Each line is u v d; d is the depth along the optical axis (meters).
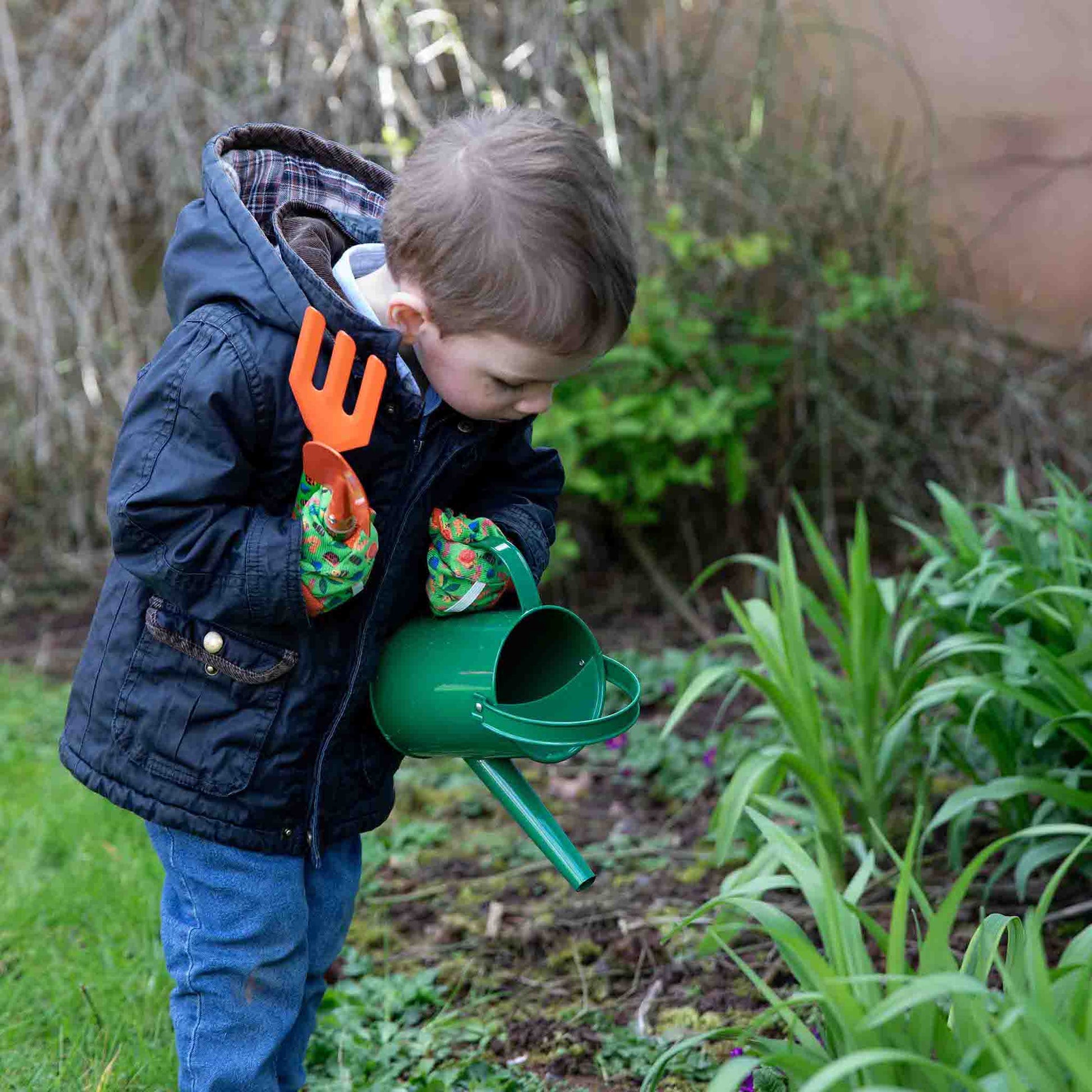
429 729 1.85
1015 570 2.70
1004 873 2.88
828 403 5.30
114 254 5.18
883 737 2.83
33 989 2.52
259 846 1.84
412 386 1.78
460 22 5.34
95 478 5.54
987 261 6.08
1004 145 6.25
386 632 1.92
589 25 5.36
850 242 5.52
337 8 5.19
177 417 1.73
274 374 1.75
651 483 4.90
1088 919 2.69
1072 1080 1.38
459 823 3.56
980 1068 1.46
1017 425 5.51
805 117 5.78
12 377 5.38
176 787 1.82
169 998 2.13
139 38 5.14
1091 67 6.14
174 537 1.72
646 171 5.30
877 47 5.82
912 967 2.50
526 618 1.84
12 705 4.32
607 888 3.09
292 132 2.05
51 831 3.28
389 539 1.82
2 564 5.57
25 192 5.09
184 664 1.81
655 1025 2.48
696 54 5.63
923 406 5.46
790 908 2.85
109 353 5.28
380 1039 2.43
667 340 4.86
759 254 4.82
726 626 5.05
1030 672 2.80
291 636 1.80
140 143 5.31
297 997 1.92
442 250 1.68
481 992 2.66
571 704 1.81
